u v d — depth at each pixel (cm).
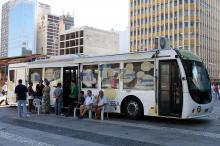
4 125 1261
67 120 1429
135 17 11344
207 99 1347
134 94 1420
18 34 16175
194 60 1345
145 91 1383
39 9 16738
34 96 1778
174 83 1292
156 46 1402
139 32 11181
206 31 10631
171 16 10338
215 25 11438
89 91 1504
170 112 1298
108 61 1535
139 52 1417
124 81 1466
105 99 1466
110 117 1549
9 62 2370
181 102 1265
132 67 1442
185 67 1280
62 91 1666
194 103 1272
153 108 1350
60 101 1653
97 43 13350
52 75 1814
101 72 1562
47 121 1392
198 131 1114
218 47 11719
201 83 1332
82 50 12912
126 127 1207
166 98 1312
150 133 1067
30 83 1812
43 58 2109
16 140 939
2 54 17575
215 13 11475
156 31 10669
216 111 1886
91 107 1488
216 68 11419
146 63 1390
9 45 16875
